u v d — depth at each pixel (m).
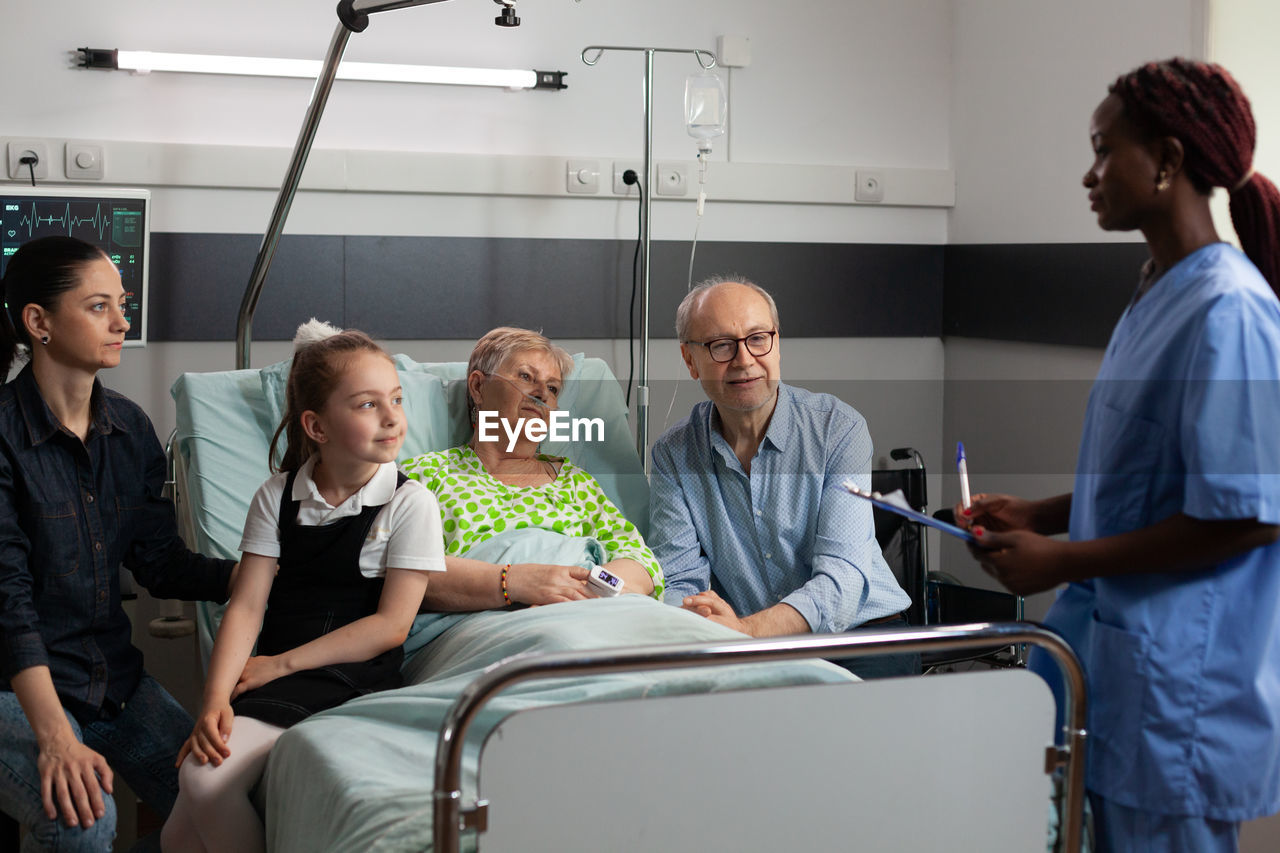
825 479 2.17
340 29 2.18
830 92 3.32
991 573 1.27
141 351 2.92
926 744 1.20
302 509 1.72
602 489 2.38
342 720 1.51
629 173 3.13
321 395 1.68
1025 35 3.05
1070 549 1.21
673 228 3.24
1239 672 1.22
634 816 1.13
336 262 3.01
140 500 1.88
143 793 1.88
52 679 1.73
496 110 3.07
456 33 3.03
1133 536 1.20
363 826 1.26
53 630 1.74
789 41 3.28
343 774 1.36
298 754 1.46
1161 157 1.22
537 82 3.04
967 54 3.33
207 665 1.97
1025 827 1.25
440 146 3.04
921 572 2.67
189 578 1.90
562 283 3.17
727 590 2.25
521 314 3.15
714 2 3.20
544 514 2.09
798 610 2.02
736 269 3.30
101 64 2.77
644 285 3.01
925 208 3.45
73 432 1.74
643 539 2.28
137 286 2.68
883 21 3.35
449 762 1.08
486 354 2.17
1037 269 3.02
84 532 1.76
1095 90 2.79
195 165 2.87
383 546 1.73
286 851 1.41
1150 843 1.26
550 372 2.18
